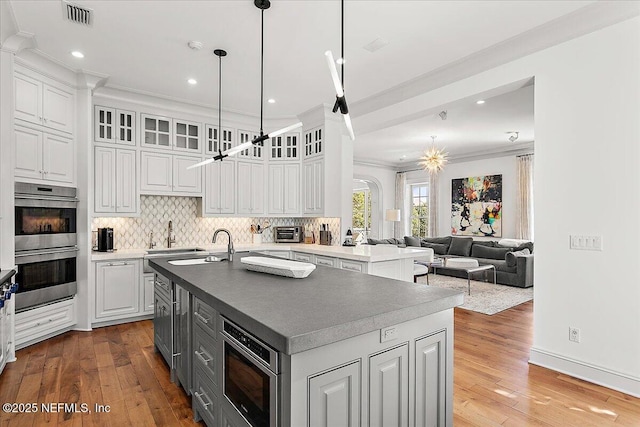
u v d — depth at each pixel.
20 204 3.29
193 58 3.44
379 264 3.80
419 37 3.00
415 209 10.62
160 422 2.24
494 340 3.73
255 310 1.55
